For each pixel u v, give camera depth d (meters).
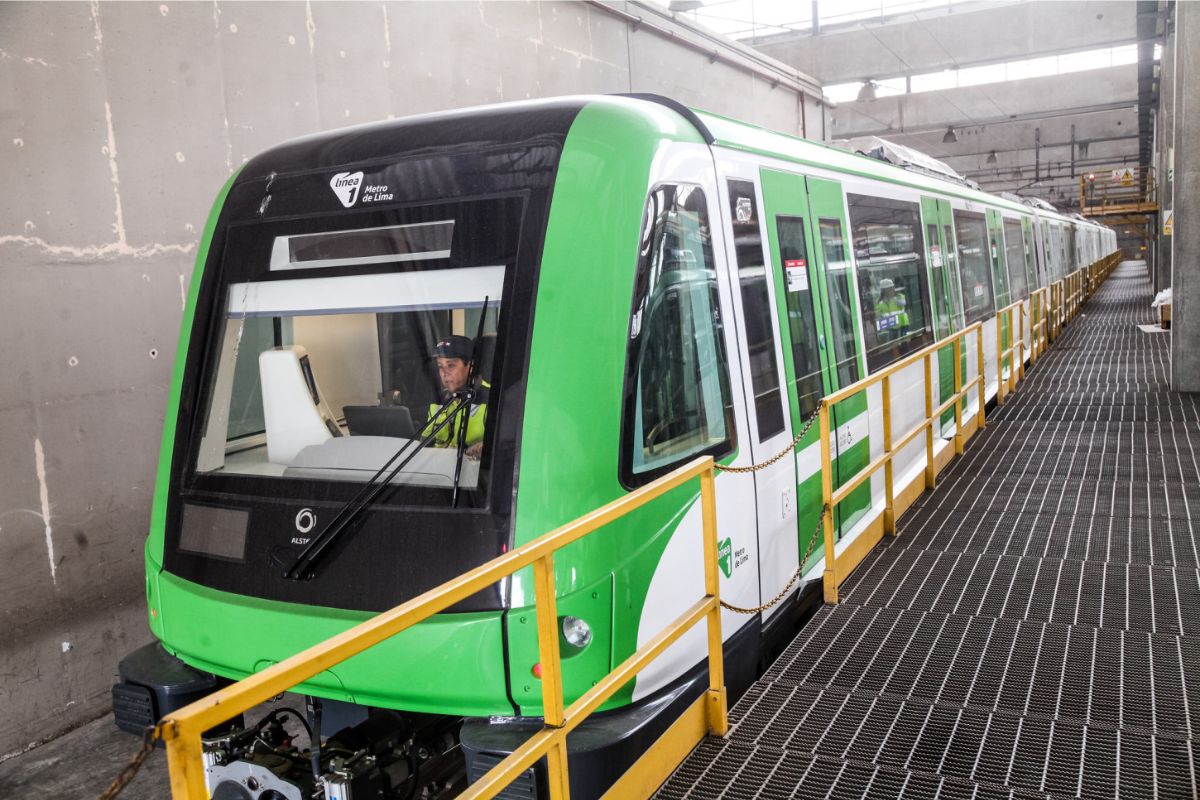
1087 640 4.27
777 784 3.15
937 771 3.19
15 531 5.20
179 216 5.90
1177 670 3.92
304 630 3.28
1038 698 3.71
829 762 3.28
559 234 3.27
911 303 7.35
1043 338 15.66
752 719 3.62
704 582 3.63
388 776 3.31
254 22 6.29
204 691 3.65
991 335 11.02
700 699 3.47
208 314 3.85
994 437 9.14
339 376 3.59
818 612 4.78
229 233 3.88
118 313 5.62
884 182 6.83
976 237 10.44
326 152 3.80
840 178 5.79
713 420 3.90
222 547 3.58
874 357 6.18
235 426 3.74
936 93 27.91
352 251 3.60
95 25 5.39
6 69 4.99
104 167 5.48
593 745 2.99
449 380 3.38
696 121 4.06
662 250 3.54
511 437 3.18
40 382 5.26
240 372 3.76
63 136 5.27
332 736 3.59
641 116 3.62
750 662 4.12
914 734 3.45
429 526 3.23
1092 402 10.69
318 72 6.78
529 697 3.08
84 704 5.59
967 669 4.00
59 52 5.23
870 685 3.88
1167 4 20.00
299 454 3.60
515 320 3.24
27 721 5.32
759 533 4.27
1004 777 3.14
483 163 3.46
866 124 28.70
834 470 5.31
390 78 7.41
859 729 3.51
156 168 5.75
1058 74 26.98
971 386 9.30
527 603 3.09
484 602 3.11
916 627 4.51
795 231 4.94
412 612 2.07
